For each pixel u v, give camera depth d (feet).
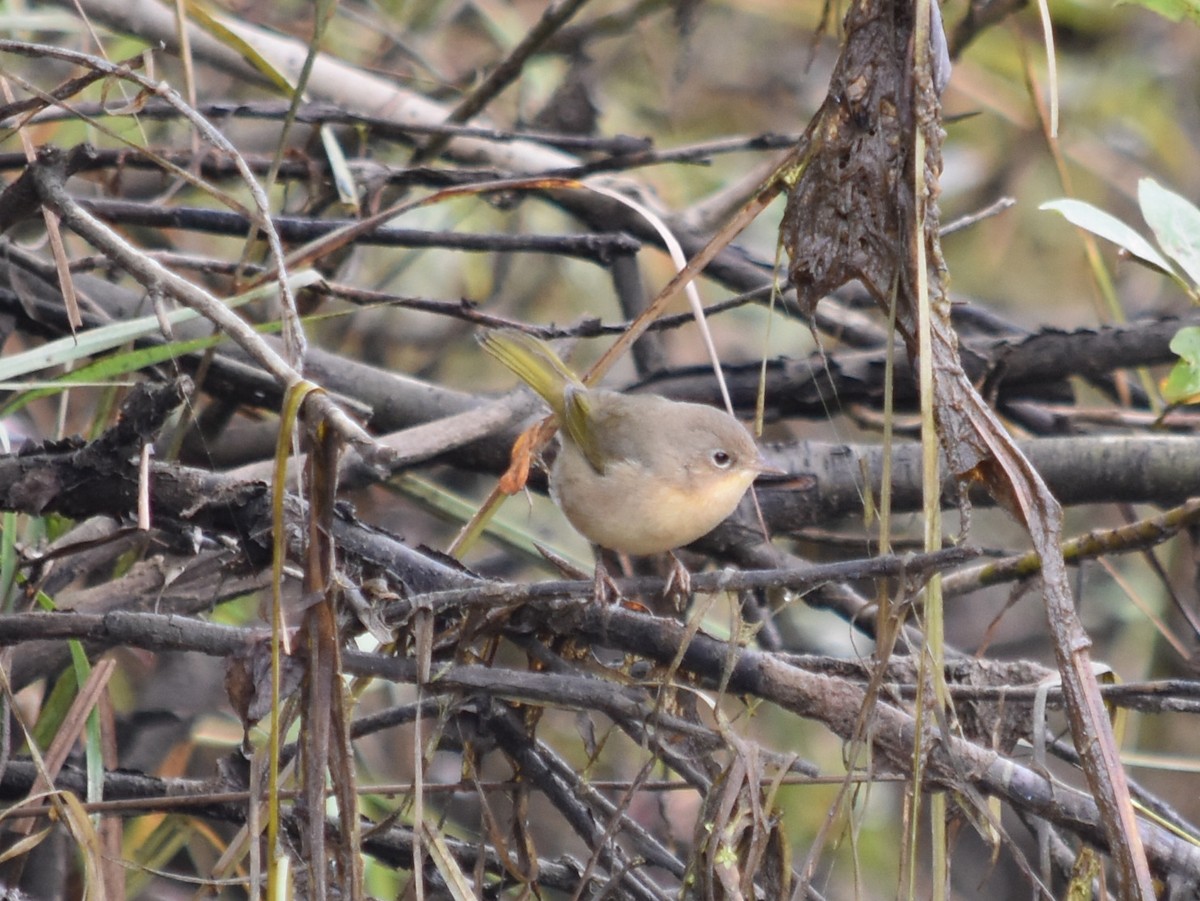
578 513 29.12
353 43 46.42
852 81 21.61
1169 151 52.16
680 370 34.42
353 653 20.83
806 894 21.75
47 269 30.25
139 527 20.47
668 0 42.19
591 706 20.88
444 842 21.62
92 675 23.98
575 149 38.22
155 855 29.84
